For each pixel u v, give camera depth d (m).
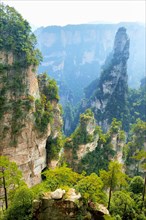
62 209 27.83
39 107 58.50
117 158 77.88
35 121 56.66
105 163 74.81
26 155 54.94
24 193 29.25
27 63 53.94
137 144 77.56
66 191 29.48
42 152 60.41
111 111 137.88
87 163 71.38
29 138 55.12
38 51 59.66
